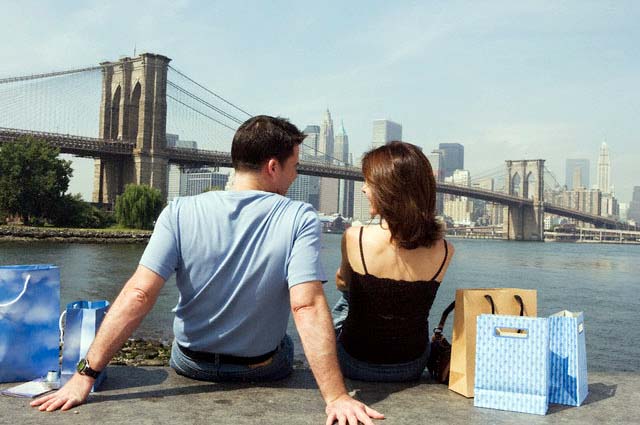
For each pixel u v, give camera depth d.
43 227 54.41
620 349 13.62
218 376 2.63
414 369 2.84
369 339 2.78
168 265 2.43
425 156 2.61
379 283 2.66
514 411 2.39
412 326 2.76
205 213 2.49
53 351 2.71
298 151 2.70
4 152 53.97
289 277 2.39
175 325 2.66
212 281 2.46
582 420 2.30
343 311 3.12
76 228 57.66
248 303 2.49
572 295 26.14
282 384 2.68
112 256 37.59
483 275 36.78
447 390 2.71
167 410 2.25
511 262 52.84
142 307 2.36
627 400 2.59
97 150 71.06
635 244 172.50
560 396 2.53
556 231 183.88
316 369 2.26
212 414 2.21
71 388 2.30
